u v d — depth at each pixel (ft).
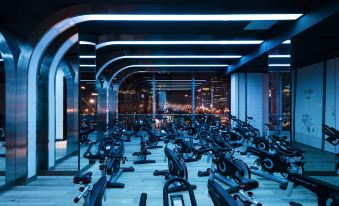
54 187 15.92
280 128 22.84
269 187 15.98
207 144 21.61
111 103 35.86
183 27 19.04
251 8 15.06
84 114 19.71
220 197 7.25
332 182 16.84
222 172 15.99
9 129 16.33
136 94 41.39
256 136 23.90
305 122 30.09
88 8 14.71
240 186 7.74
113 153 16.29
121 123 32.71
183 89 41.45
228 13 14.97
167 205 7.04
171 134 23.11
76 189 15.55
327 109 26.27
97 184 8.90
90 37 19.94
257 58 26.00
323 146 26.81
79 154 18.53
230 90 37.24
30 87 16.80
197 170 19.74
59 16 14.99
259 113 34.81
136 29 19.53
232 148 17.15
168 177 17.29
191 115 39.14
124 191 15.30
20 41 16.14
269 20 17.24
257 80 34.99
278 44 19.66
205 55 27.12
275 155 16.76
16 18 16.37
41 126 18.67
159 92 41.75
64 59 22.90
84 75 19.03
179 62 32.07
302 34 16.99
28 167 16.80
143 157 23.58
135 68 36.70
